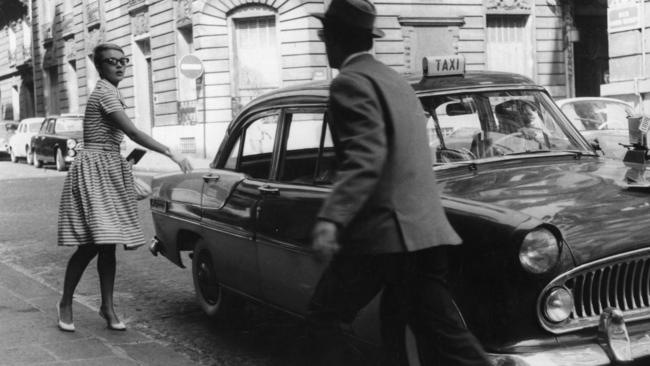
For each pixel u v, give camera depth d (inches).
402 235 125.1
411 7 1013.2
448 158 183.6
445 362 128.8
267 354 207.5
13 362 186.4
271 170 201.0
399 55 1014.4
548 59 1094.4
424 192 127.7
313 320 140.6
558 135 205.2
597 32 1140.5
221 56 988.6
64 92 1528.1
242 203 206.7
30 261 346.0
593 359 141.9
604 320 144.4
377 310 153.6
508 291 141.2
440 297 129.3
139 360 191.5
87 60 1393.9
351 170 119.4
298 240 180.1
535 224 140.3
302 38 962.7
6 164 1116.5
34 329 217.2
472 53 1054.4
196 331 230.4
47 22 1610.5
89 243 206.7
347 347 173.3
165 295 277.7
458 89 194.7
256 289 203.8
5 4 1747.0
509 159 189.0
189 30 1060.5
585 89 1151.6
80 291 284.2
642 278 153.9
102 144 207.6
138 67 1203.9
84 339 208.4
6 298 256.4
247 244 203.6
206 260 236.4
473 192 161.3
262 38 986.1
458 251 146.0
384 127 122.3
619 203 155.2
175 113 1086.4
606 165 188.4
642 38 708.0
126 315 249.6
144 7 1157.1
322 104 185.8
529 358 139.6
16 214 511.8
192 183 238.1
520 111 201.5
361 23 129.3
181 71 936.9
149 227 430.0
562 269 142.6
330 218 118.5
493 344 143.6
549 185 165.8
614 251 147.1
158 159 1013.8
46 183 744.3
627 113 518.0
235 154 223.6
